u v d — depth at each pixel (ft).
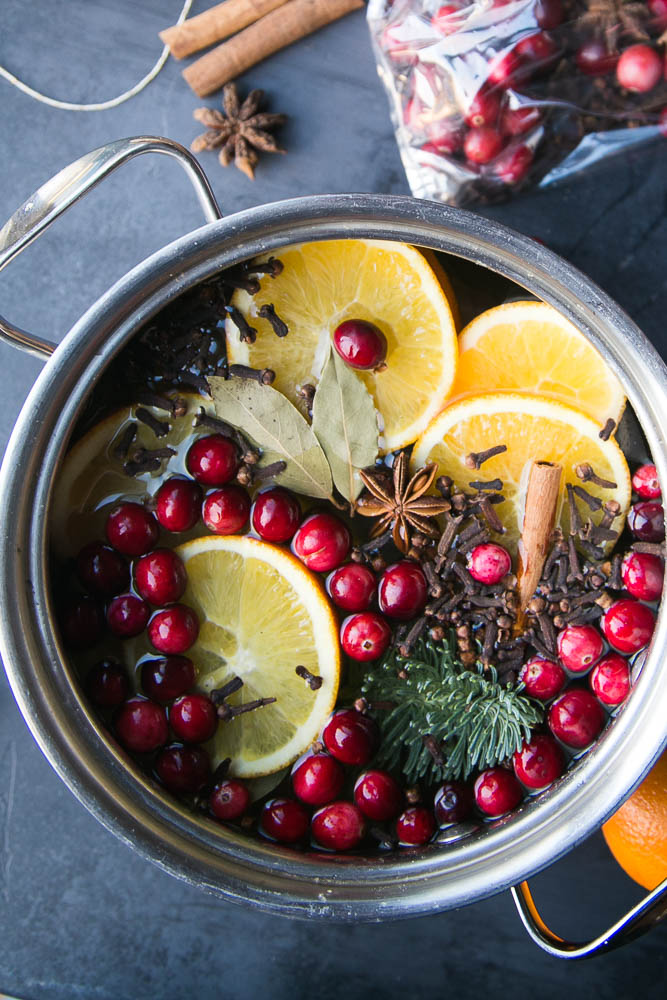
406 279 1.52
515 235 1.42
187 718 1.52
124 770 1.48
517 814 1.51
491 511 1.53
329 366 1.52
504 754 1.52
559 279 1.43
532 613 1.53
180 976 1.85
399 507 1.53
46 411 1.44
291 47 1.80
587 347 1.50
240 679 1.54
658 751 1.42
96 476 1.52
